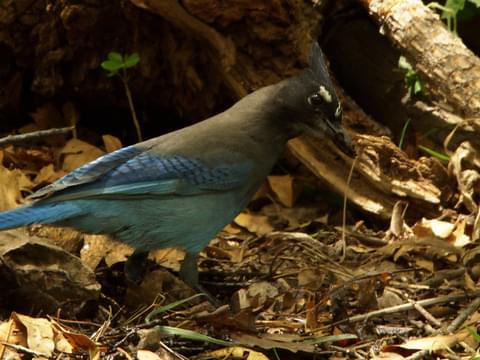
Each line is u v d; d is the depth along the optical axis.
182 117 13.61
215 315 8.85
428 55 11.73
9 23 12.63
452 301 9.63
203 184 9.73
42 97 13.56
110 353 8.40
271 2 11.88
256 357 8.45
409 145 12.84
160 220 9.63
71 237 10.34
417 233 11.27
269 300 9.63
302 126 10.23
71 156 12.84
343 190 12.19
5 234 9.38
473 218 11.49
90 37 12.80
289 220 12.36
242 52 12.41
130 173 9.45
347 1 12.86
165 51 12.88
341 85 13.30
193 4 11.77
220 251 11.29
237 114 10.20
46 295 9.16
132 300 9.80
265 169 10.24
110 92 13.37
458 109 11.66
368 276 9.78
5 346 8.21
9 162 12.72
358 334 9.15
